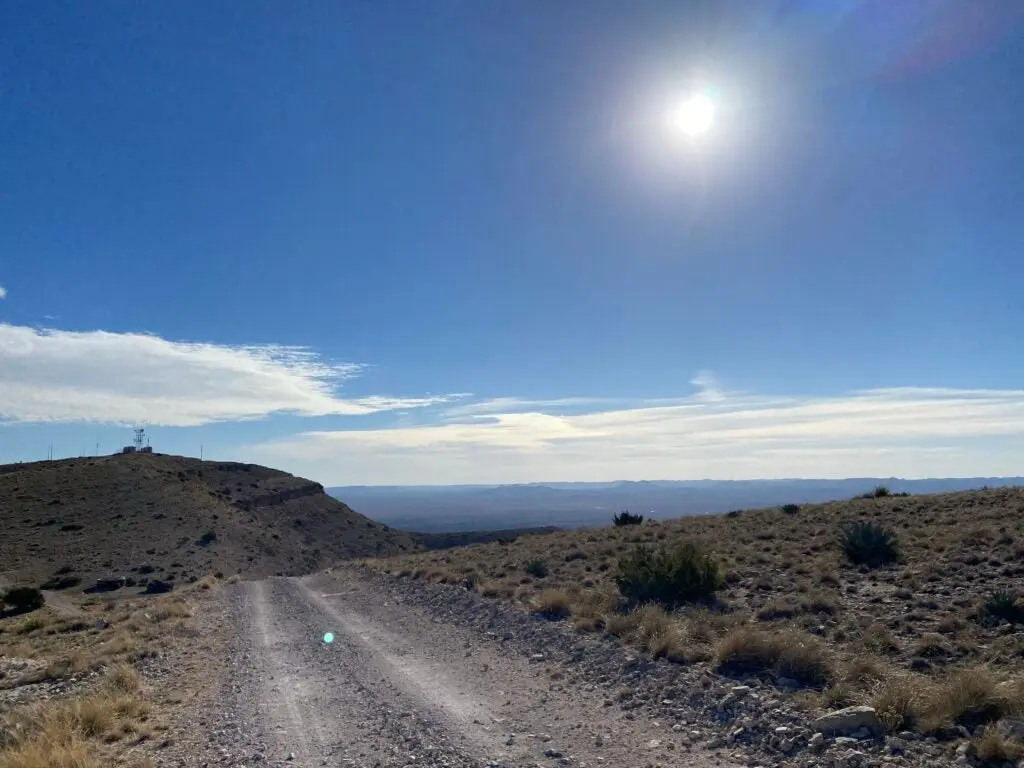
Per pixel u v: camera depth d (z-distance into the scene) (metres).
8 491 101.19
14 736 10.27
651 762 8.03
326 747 9.67
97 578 70.44
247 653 18.62
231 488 128.00
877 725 7.96
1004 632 12.13
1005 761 6.80
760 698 9.39
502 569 28.92
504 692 11.99
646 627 13.67
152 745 10.50
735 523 35.66
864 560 20.42
